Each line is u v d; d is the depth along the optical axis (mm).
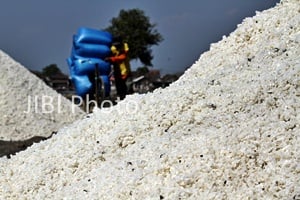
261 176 4133
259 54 5590
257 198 3990
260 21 6109
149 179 4285
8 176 5215
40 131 12062
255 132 4445
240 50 5938
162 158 4434
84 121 5645
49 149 5410
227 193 4055
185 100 5145
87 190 4547
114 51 18891
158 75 29547
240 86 5141
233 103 4934
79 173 4898
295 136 4352
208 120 4836
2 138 11523
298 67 5016
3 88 12766
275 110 4695
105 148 5027
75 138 5383
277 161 4203
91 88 18781
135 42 39969
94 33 19562
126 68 18562
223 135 4508
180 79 6000
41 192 4812
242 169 4188
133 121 5184
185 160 4355
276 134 4383
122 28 40406
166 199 4055
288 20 5906
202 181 4125
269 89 4930
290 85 4895
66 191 4688
